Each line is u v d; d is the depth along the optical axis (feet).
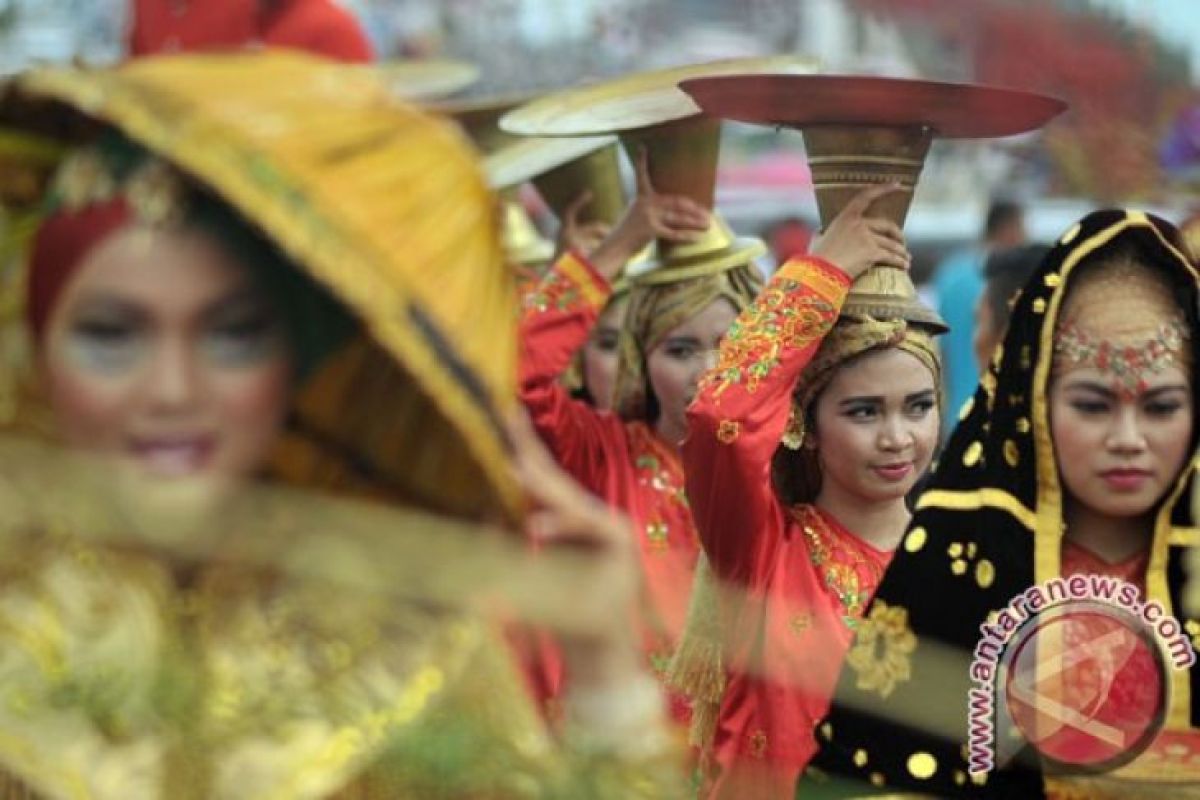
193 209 11.29
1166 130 21.76
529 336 26.20
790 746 20.83
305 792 11.34
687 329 26.73
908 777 17.78
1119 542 17.78
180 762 11.40
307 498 11.76
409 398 11.79
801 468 21.86
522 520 11.79
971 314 34.42
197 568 11.68
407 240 10.80
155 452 11.44
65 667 11.49
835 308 21.01
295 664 11.62
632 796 11.56
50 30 17.26
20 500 11.51
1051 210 29.40
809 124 20.58
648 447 26.89
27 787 11.48
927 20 21.45
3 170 11.66
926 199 31.65
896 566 18.04
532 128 23.86
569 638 11.73
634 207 26.66
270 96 10.86
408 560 11.73
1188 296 17.43
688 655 21.43
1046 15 21.39
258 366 11.50
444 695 11.67
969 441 18.08
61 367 11.39
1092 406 17.40
